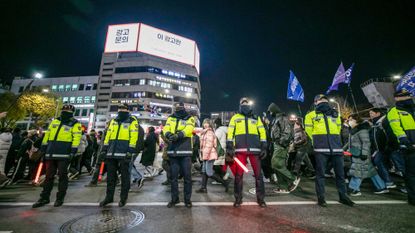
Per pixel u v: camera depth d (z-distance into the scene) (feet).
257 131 14.43
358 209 12.55
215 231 9.54
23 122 169.78
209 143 17.89
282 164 17.02
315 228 9.84
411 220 10.79
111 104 191.31
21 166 23.20
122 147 14.19
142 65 195.72
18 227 10.19
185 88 209.67
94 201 14.82
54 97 132.36
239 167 13.79
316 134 14.44
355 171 16.40
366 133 16.55
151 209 12.85
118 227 10.10
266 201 14.37
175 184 13.70
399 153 17.12
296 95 32.35
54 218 11.39
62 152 14.34
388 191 16.87
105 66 203.00
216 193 17.15
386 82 83.25
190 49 155.12
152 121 183.62
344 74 36.63
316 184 13.83
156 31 140.67
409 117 14.05
